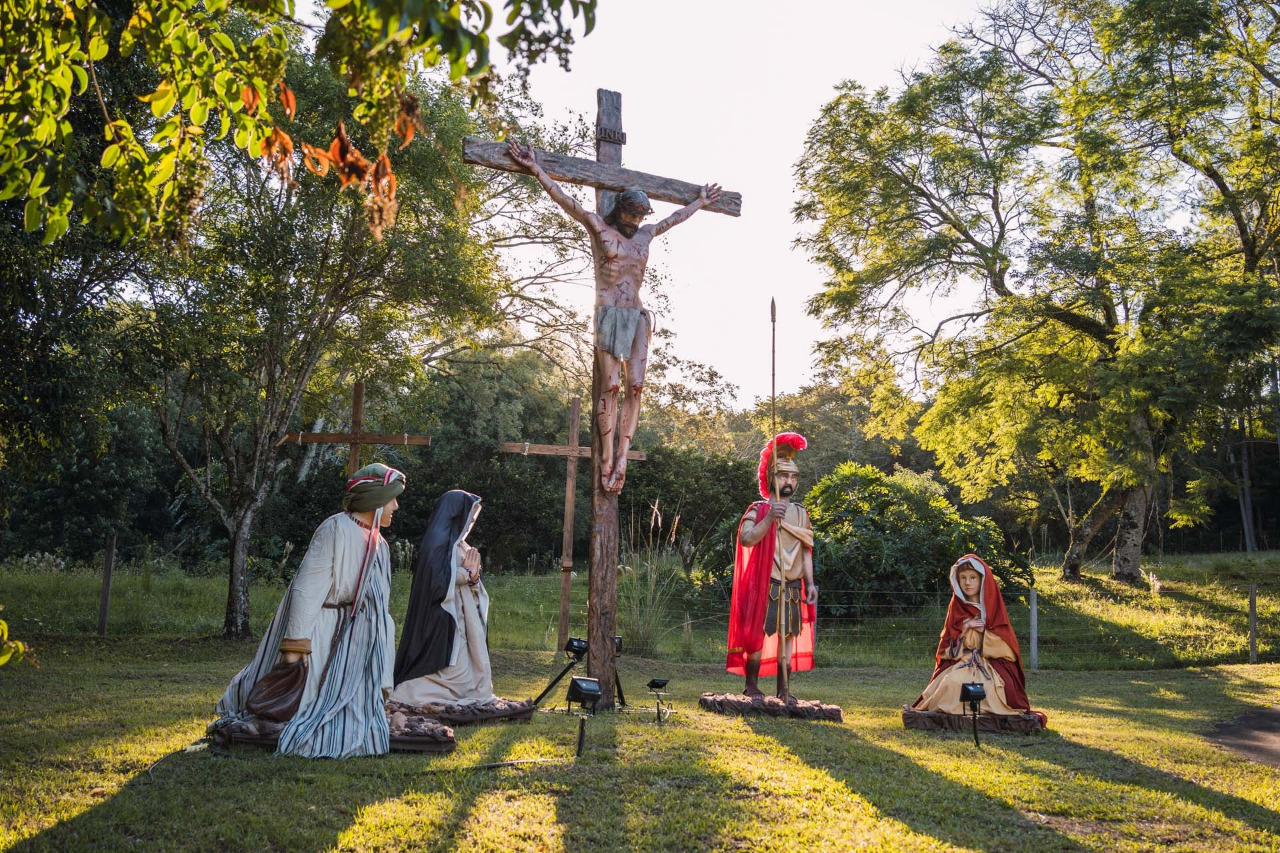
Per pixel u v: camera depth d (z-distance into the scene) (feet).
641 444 113.29
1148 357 67.67
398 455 97.86
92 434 41.60
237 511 46.55
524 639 50.72
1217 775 21.39
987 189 79.30
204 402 43.70
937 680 26.86
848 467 71.92
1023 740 24.75
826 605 61.41
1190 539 135.03
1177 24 68.39
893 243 82.43
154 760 18.06
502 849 14.02
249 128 13.19
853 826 15.87
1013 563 67.62
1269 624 60.18
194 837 14.07
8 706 24.23
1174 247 72.33
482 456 107.04
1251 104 73.51
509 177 59.82
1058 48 81.71
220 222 44.80
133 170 13.16
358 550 20.24
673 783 18.04
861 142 81.41
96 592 58.03
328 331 48.24
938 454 88.89
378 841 14.10
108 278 38.24
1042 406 81.66
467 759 19.08
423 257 45.39
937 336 83.46
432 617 24.62
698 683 38.68
